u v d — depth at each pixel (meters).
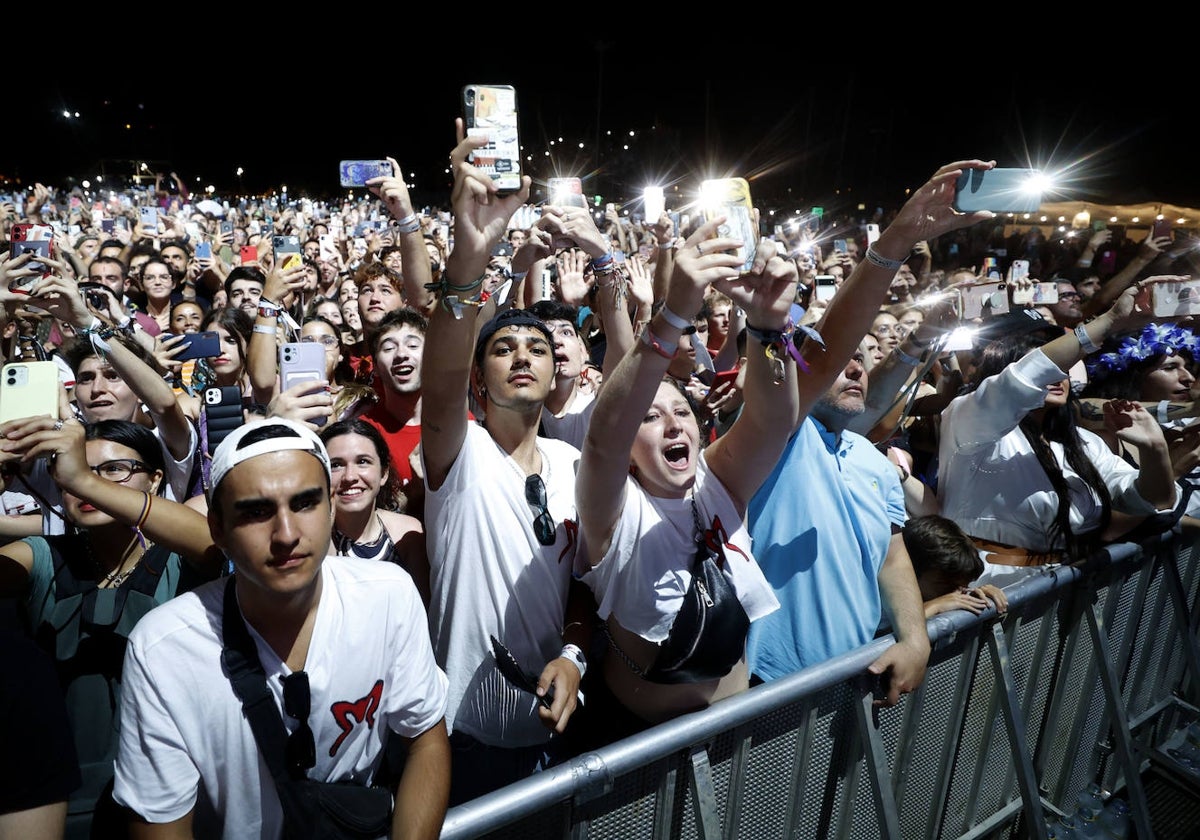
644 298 3.58
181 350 3.27
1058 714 2.84
